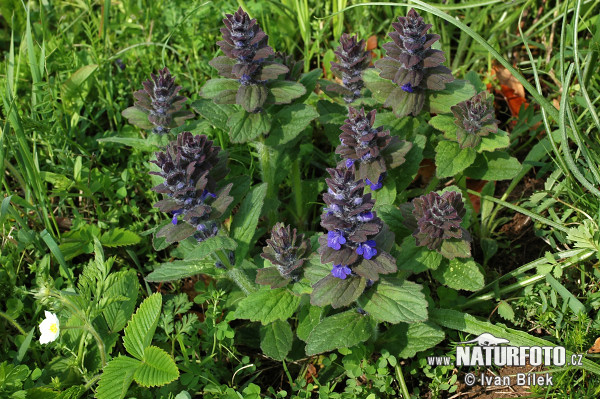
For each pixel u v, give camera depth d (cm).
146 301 43
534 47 63
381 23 66
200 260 46
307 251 42
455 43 65
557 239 51
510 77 61
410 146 45
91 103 62
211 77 61
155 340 46
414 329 45
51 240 44
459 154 47
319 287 39
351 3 66
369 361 45
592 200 49
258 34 44
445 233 42
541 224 52
